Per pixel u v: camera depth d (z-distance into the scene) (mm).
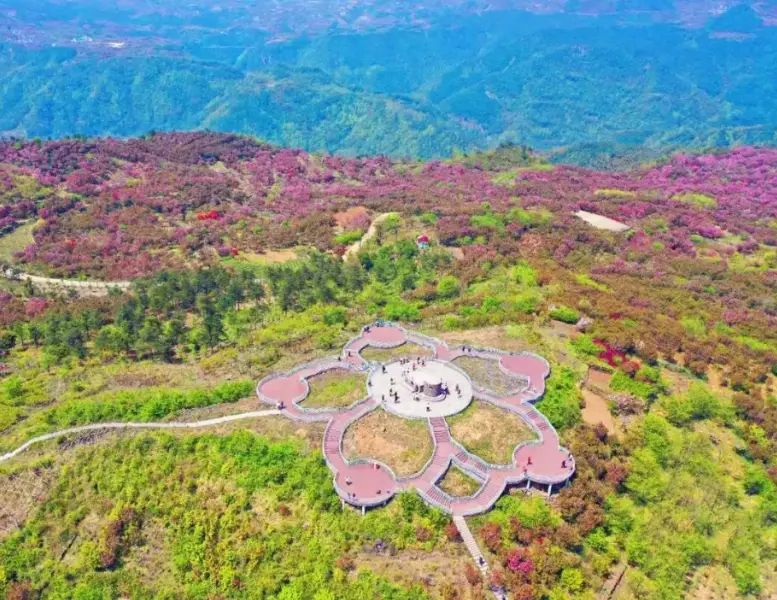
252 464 82188
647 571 72375
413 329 118312
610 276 155125
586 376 105500
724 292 154625
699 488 86375
